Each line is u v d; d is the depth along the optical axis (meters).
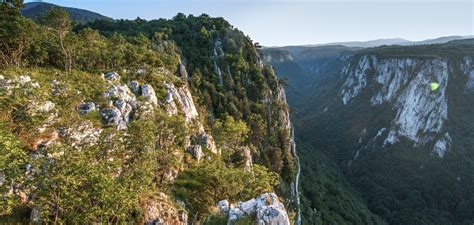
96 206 32.53
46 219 33.09
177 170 60.12
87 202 32.97
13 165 31.02
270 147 115.56
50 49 74.31
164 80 85.75
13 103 43.31
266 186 60.38
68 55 73.94
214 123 96.88
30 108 44.31
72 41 78.31
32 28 67.62
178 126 60.78
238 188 56.88
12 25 63.53
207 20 165.62
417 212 163.38
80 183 32.34
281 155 118.50
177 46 137.75
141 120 52.38
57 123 46.56
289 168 116.88
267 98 139.38
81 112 54.03
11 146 31.16
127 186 37.72
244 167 82.50
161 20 177.62
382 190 186.75
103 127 53.28
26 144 41.19
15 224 33.22
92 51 79.12
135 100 64.00
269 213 35.19
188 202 53.59
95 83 64.62
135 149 48.47
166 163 56.28
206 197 56.16
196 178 59.78
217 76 131.62
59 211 34.62
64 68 74.38
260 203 37.12
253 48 158.62
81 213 32.97
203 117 97.62
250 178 60.53
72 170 31.95
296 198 107.25
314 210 115.62
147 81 81.19
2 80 49.16
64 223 33.69
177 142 62.75
